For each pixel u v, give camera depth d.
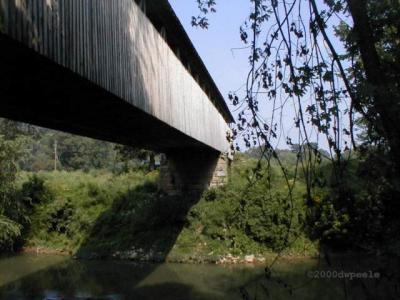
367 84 2.90
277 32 3.13
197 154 18.91
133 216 19.47
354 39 3.19
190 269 15.29
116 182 22.84
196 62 12.75
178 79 10.74
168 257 16.80
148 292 12.35
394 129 2.96
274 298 10.84
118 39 6.66
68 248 20.19
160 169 19.53
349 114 3.03
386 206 3.05
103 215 20.59
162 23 9.74
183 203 18.23
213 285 12.83
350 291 7.67
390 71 3.33
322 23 3.10
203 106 14.76
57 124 9.30
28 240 21.25
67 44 4.98
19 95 6.48
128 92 7.02
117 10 6.66
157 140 13.45
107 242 18.84
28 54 4.40
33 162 55.38
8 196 17.70
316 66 3.09
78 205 21.58
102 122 9.15
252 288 11.98
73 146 56.56
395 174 2.96
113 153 55.44
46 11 4.52
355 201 3.08
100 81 5.90
